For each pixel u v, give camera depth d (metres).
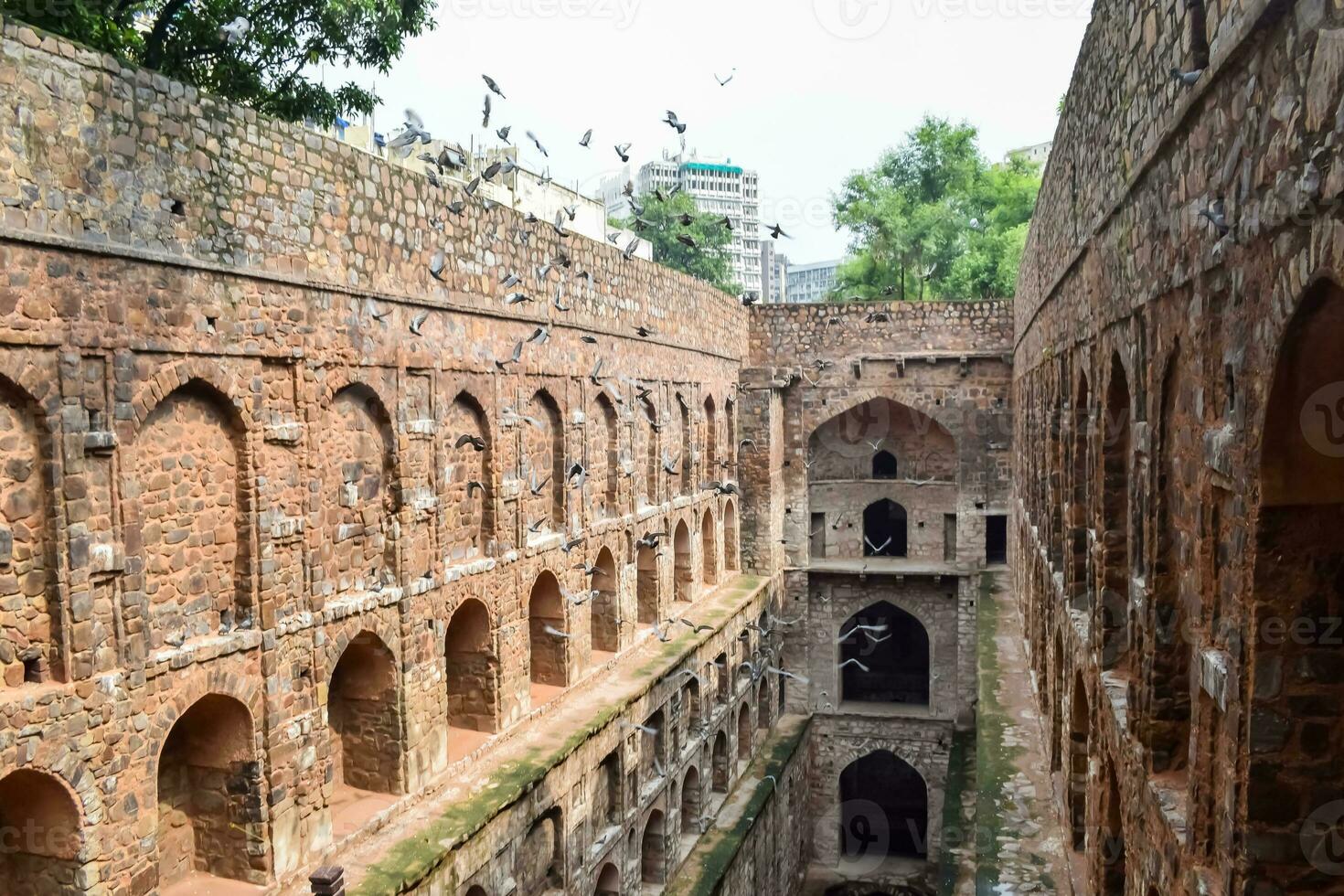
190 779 8.86
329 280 9.48
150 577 7.84
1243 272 4.23
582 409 15.02
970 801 17.75
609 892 14.26
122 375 7.40
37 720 6.82
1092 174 8.45
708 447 21.91
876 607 26.73
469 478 12.12
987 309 23.44
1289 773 4.23
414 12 12.61
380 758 10.57
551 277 13.93
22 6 9.78
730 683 19.55
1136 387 6.64
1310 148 3.36
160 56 12.19
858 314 24.05
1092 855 8.50
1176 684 6.06
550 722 13.38
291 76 13.01
